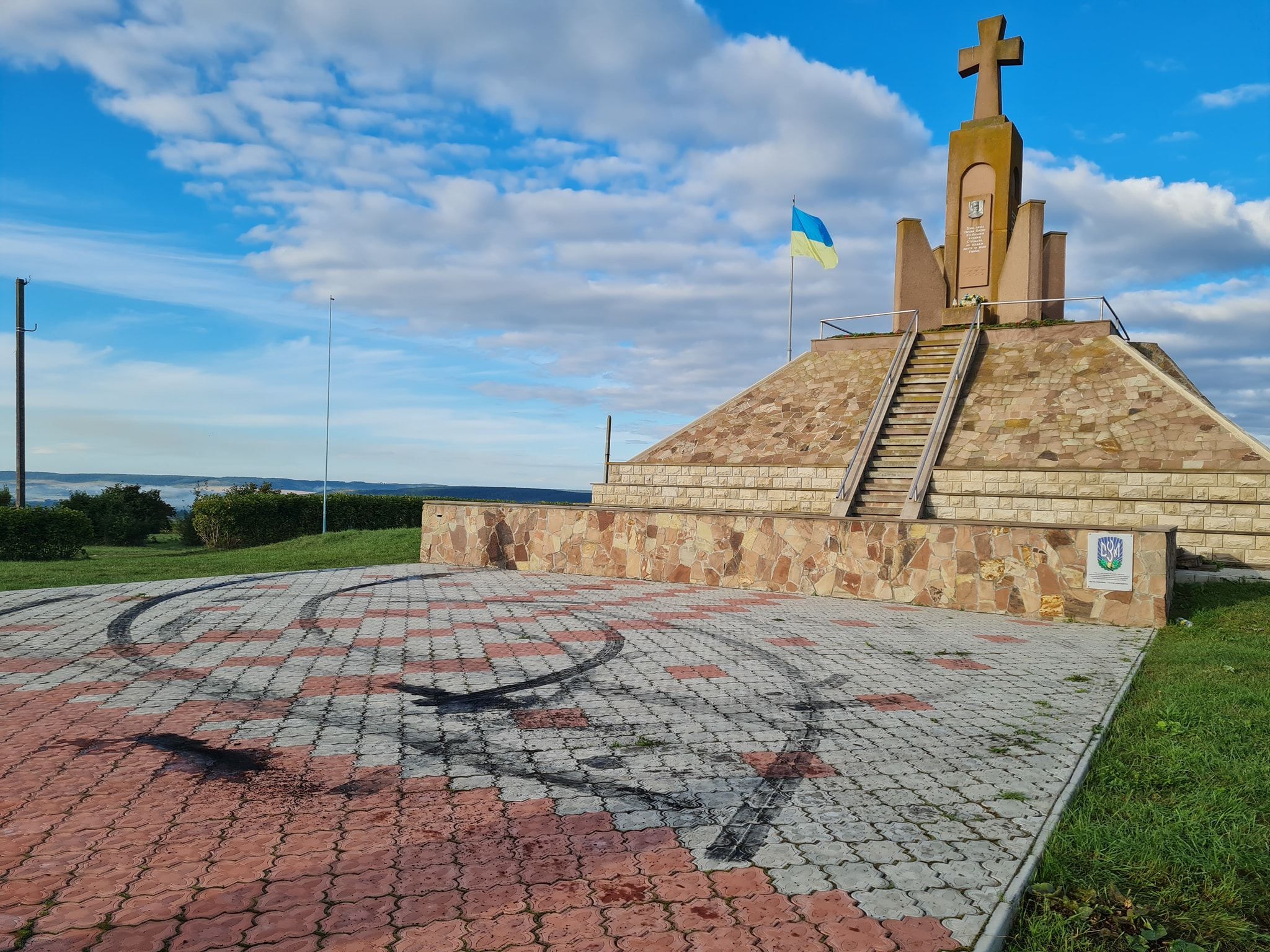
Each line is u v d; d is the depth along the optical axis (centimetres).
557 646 859
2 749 507
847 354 2605
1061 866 355
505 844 379
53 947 286
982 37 2780
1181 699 647
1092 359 2120
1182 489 1614
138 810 414
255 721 573
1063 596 1136
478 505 1773
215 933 297
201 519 2809
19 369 2902
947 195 2802
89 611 1062
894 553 1277
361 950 287
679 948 291
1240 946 305
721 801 434
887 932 304
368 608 1119
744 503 2111
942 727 580
